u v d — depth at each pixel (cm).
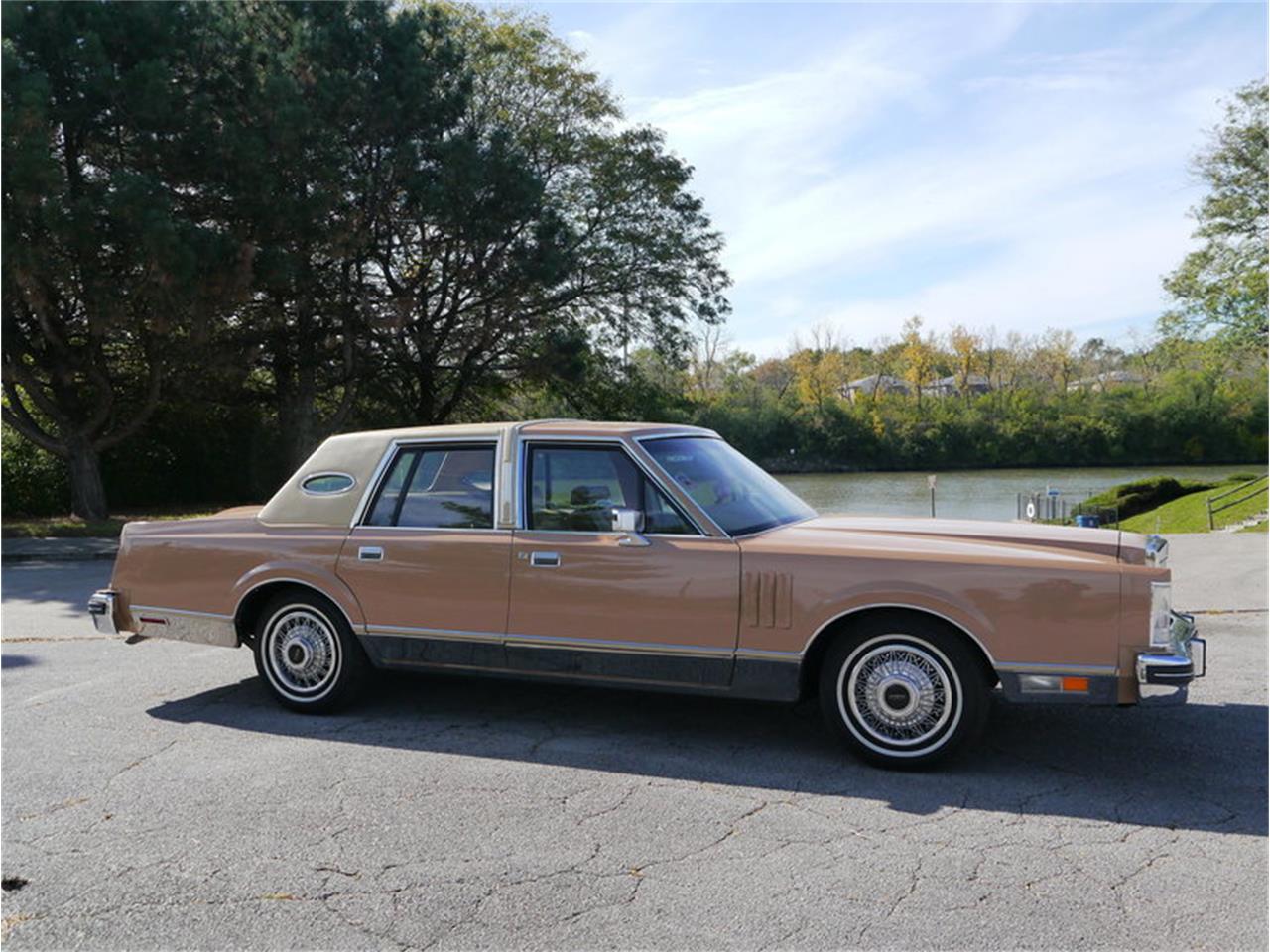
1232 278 3772
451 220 2725
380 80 2652
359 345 3139
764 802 449
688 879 372
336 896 361
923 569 478
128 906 355
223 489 3344
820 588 491
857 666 496
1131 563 471
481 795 461
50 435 2606
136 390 2825
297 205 2355
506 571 551
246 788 473
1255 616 978
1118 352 11012
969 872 375
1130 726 562
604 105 3688
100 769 504
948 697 482
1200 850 394
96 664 756
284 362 3069
